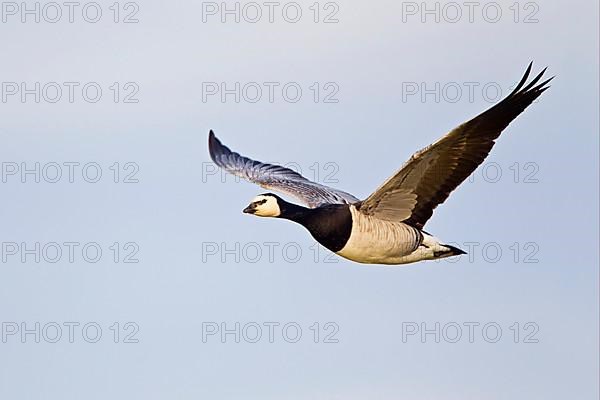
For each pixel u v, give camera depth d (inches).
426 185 657.6
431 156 636.1
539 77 626.2
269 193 713.0
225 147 856.9
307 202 757.3
